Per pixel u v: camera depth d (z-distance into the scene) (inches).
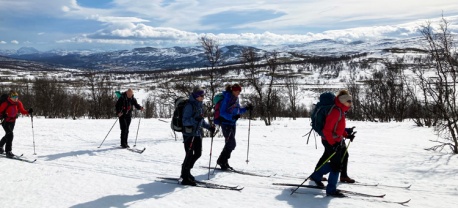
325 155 215.9
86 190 216.1
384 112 1063.0
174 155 339.0
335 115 195.6
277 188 223.8
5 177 244.1
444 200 196.4
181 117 233.1
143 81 4596.5
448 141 445.7
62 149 369.1
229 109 267.9
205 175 260.4
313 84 3339.1
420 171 270.4
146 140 453.1
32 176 248.1
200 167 286.8
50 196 202.7
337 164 201.2
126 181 239.3
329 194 205.0
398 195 207.2
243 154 351.6
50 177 245.8
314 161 316.5
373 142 449.7
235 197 203.9
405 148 395.9
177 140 452.8
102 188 221.0
